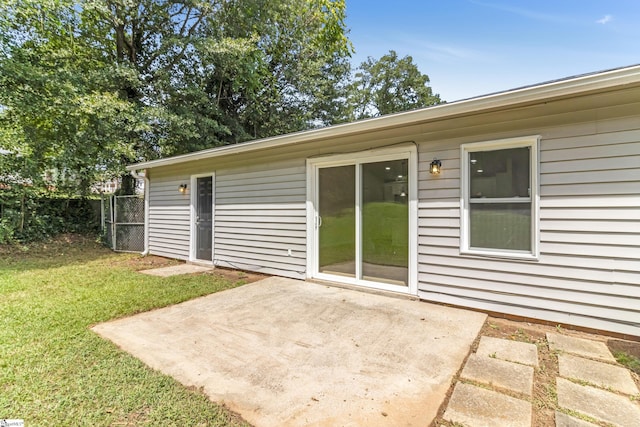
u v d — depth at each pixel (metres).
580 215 2.98
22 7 7.46
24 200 8.72
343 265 4.76
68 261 7.17
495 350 2.61
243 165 6.04
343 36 14.55
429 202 3.88
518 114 3.27
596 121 2.90
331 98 16.23
